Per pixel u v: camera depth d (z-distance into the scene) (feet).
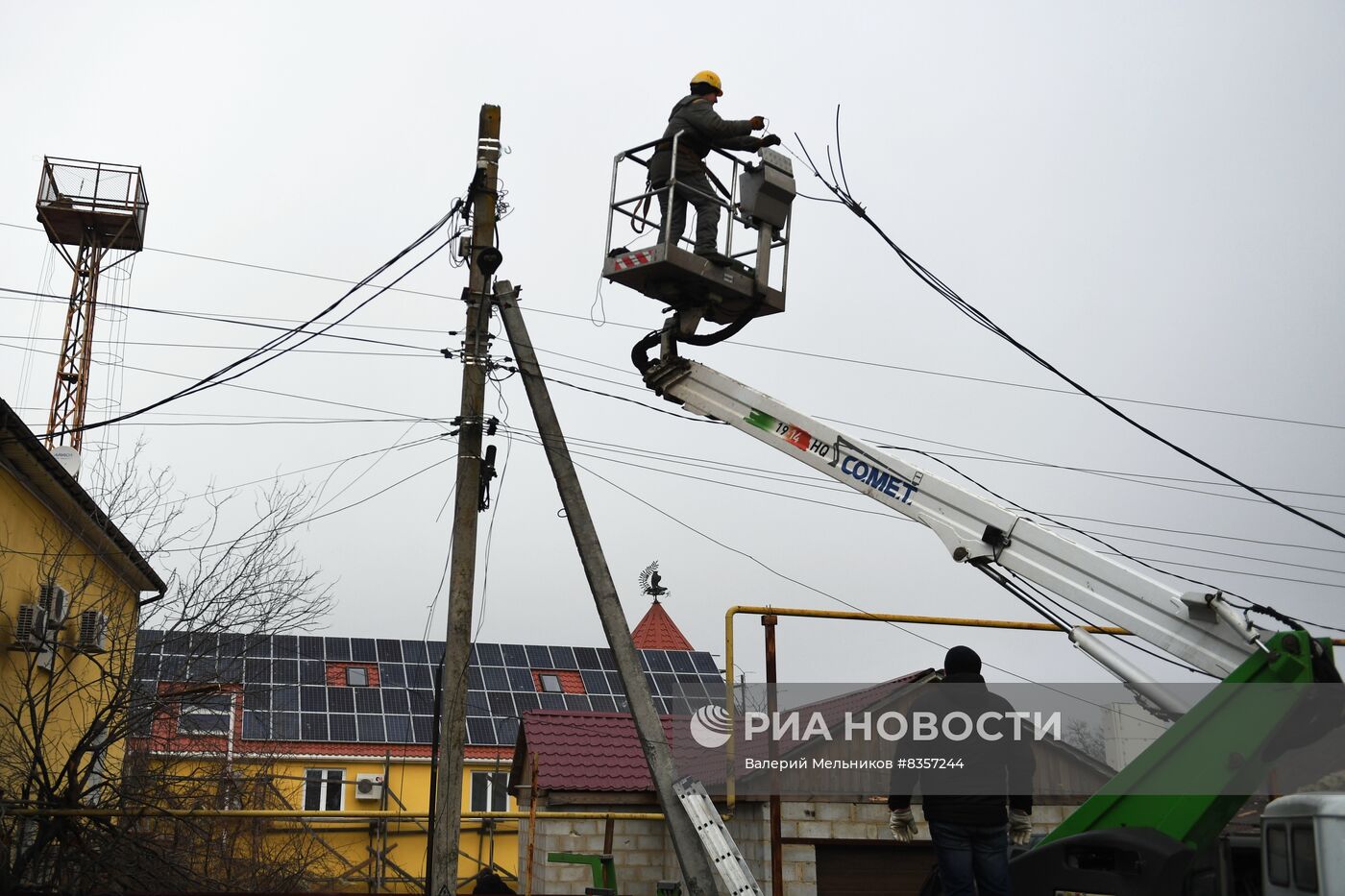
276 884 48.91
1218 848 22.06
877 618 37.14
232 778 50.03
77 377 84.64
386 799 92.12
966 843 21.49
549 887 62.03
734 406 32.65
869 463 29.48
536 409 39.55
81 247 87.15
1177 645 23.57
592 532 37.73
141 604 49.01
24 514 45.44
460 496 39.06
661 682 114.93
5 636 43.52
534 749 65.26
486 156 42.78
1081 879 20.95
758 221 34.30
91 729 40.86
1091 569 25.14
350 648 108.58
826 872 55.67
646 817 37.96
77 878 37.24
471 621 38.09
